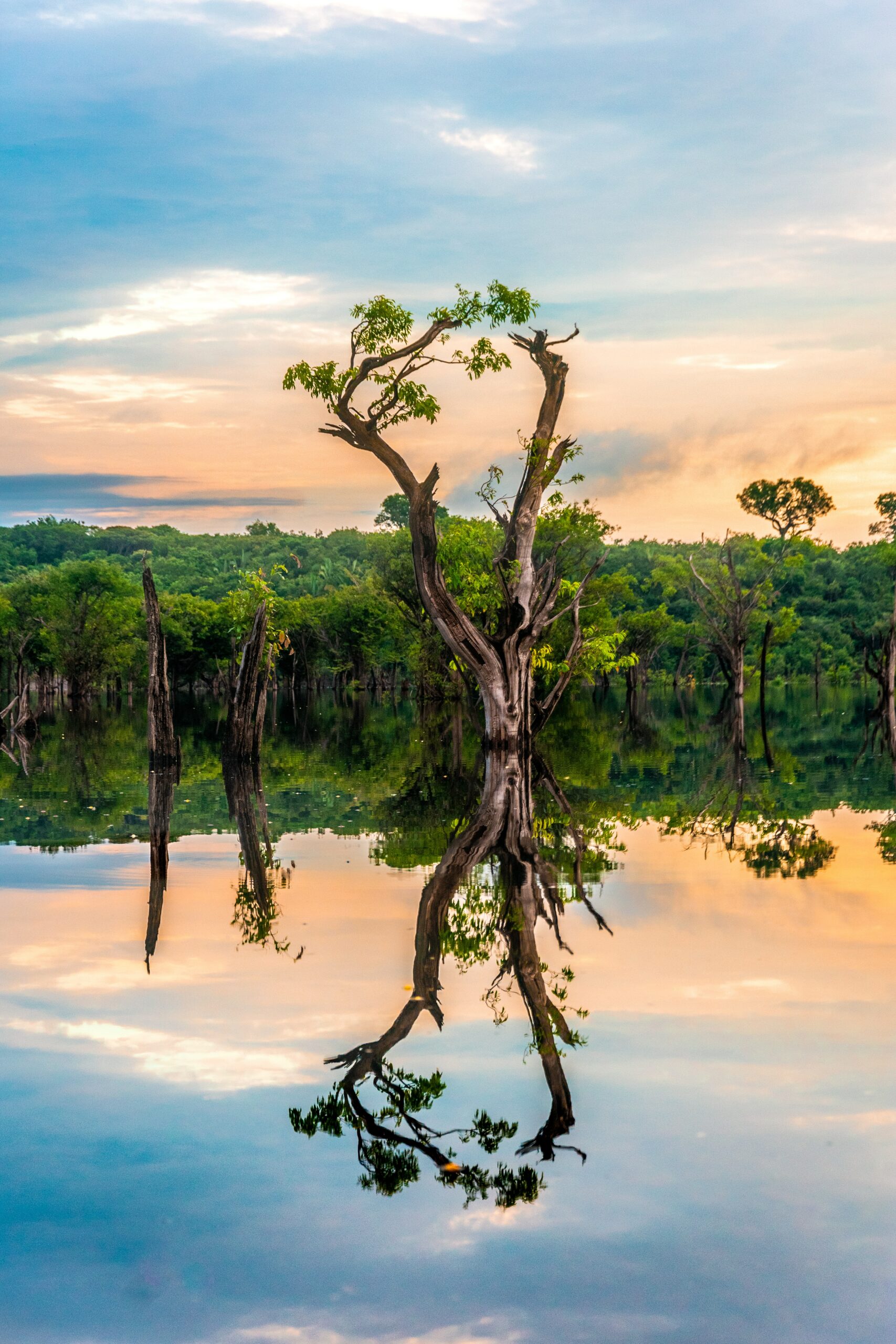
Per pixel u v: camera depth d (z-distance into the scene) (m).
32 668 99.88
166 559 181.62
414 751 39.66
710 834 19.30
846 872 15.57
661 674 119.56
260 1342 4.95
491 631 41.31
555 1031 8.84
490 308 29.05
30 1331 5.06
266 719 65.81
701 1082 7.75
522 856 17.19
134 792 26.64
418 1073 7.99
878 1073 7.86
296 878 15.59
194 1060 8.31
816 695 94.69
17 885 15.22
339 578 149.12
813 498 85.00
